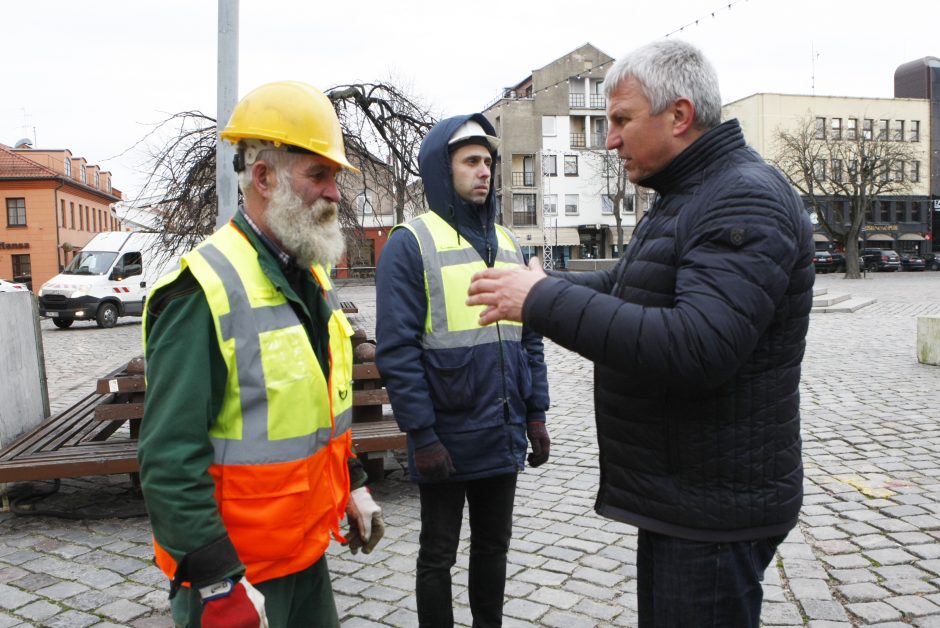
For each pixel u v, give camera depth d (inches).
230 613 58.4
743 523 63.4
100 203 2018.9
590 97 2047.2
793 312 63.2
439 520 98.2
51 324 821.2
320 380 68.0
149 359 61.3
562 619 116.7
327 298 74.5
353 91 417.4
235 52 204.7
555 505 172.1
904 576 128.0
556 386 335.9
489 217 106.0
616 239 2062.0
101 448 173.9
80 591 130.0
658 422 64.8
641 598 72.8
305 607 74.0
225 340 62.0
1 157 1646.2
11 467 157.8
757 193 59.7
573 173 2037.4
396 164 444.8
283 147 65.6
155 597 127.6
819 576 128.1
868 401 275.4
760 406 63.2
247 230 67.4
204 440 59.8
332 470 71.9
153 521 59.3
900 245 2123.5
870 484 178.4
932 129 2118.6
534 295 60.9
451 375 97.5
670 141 65.5
